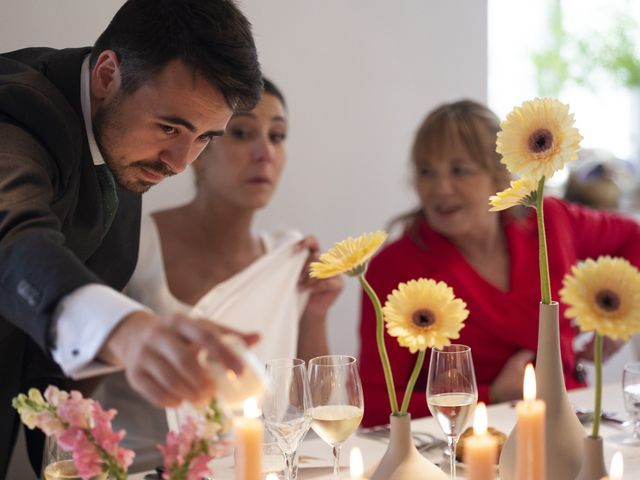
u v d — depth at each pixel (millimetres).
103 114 1237
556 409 1162
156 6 1182
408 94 2842
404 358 2076
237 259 2125
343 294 2771
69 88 1262
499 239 2225
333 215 2729
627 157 3846
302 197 2656
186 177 2404
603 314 979
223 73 1157
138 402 1958
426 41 2861
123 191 1525
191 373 744
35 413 859
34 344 1396
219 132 1242
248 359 751
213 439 865
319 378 1182
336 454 1229
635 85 3742
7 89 1180
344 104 2707
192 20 1155
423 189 2154
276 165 2123
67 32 2137
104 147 1268
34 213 952
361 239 1159
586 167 3350
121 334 802
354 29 2697
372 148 2785
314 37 2619
